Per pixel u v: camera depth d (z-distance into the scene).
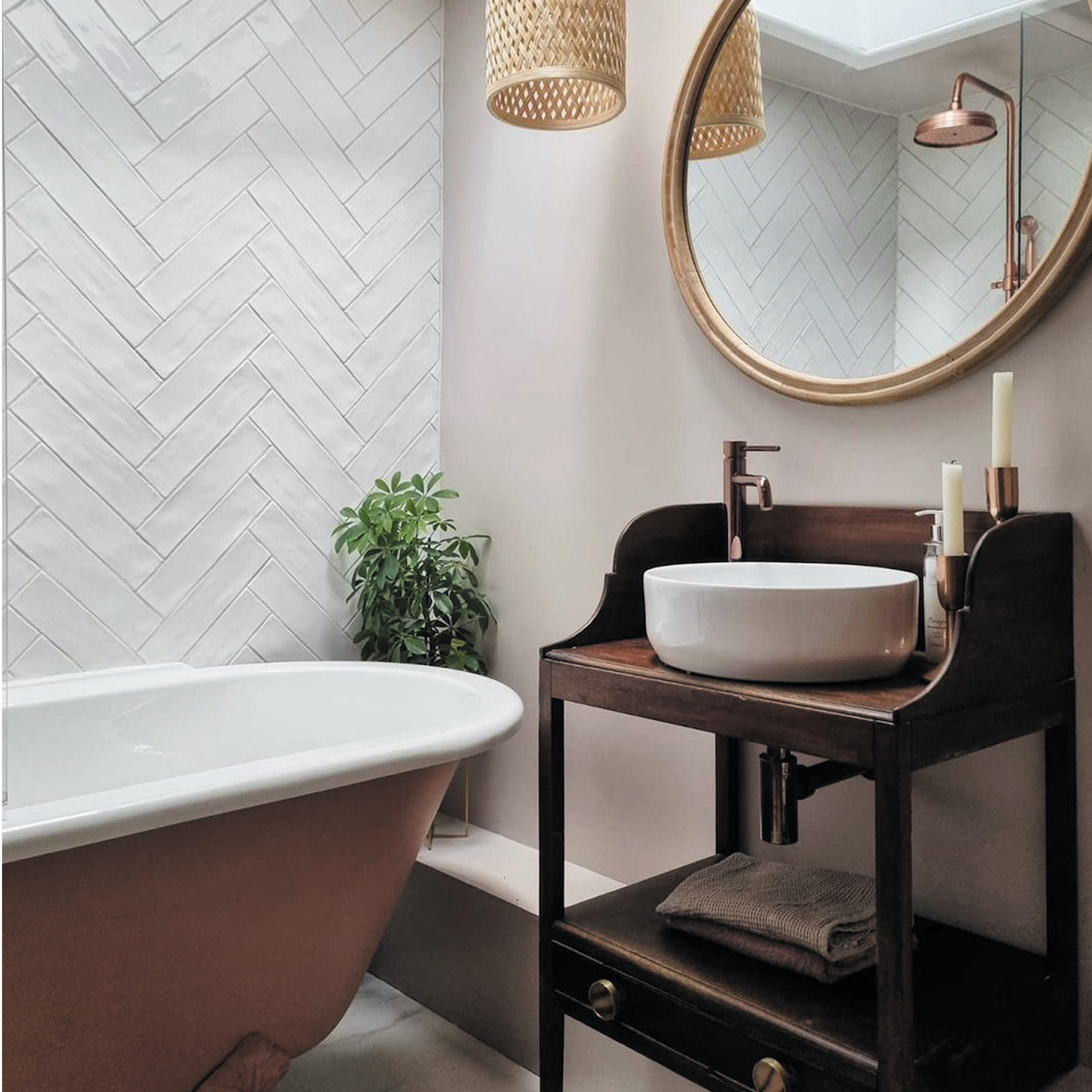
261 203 2.54
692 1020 1.52
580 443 2.43
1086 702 1.56
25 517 2.22
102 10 2.29
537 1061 2.17
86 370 2.29
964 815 1.73
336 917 1.87
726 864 1.81
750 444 2.05
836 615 1.42
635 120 2.27
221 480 2.51
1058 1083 1.53
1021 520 1.47
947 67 1.71
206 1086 1.75
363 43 2.71
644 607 1.89
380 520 2.57
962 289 1.69
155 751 2.27
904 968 1.27
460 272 2.80
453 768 2.00
